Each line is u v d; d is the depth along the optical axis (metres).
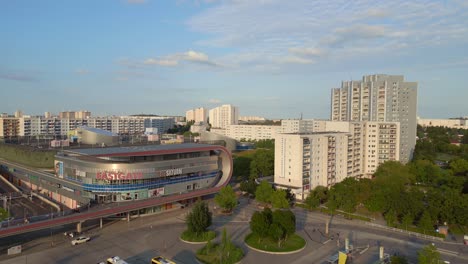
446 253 97.94
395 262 84.81
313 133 175.62
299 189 155.00
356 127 192.38
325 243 105.25
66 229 113.88
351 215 132.75
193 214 108.56
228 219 129.12
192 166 147.00
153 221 124.75
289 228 102.94
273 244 102.44
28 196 148.25
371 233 114.56
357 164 194.38
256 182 167.00
